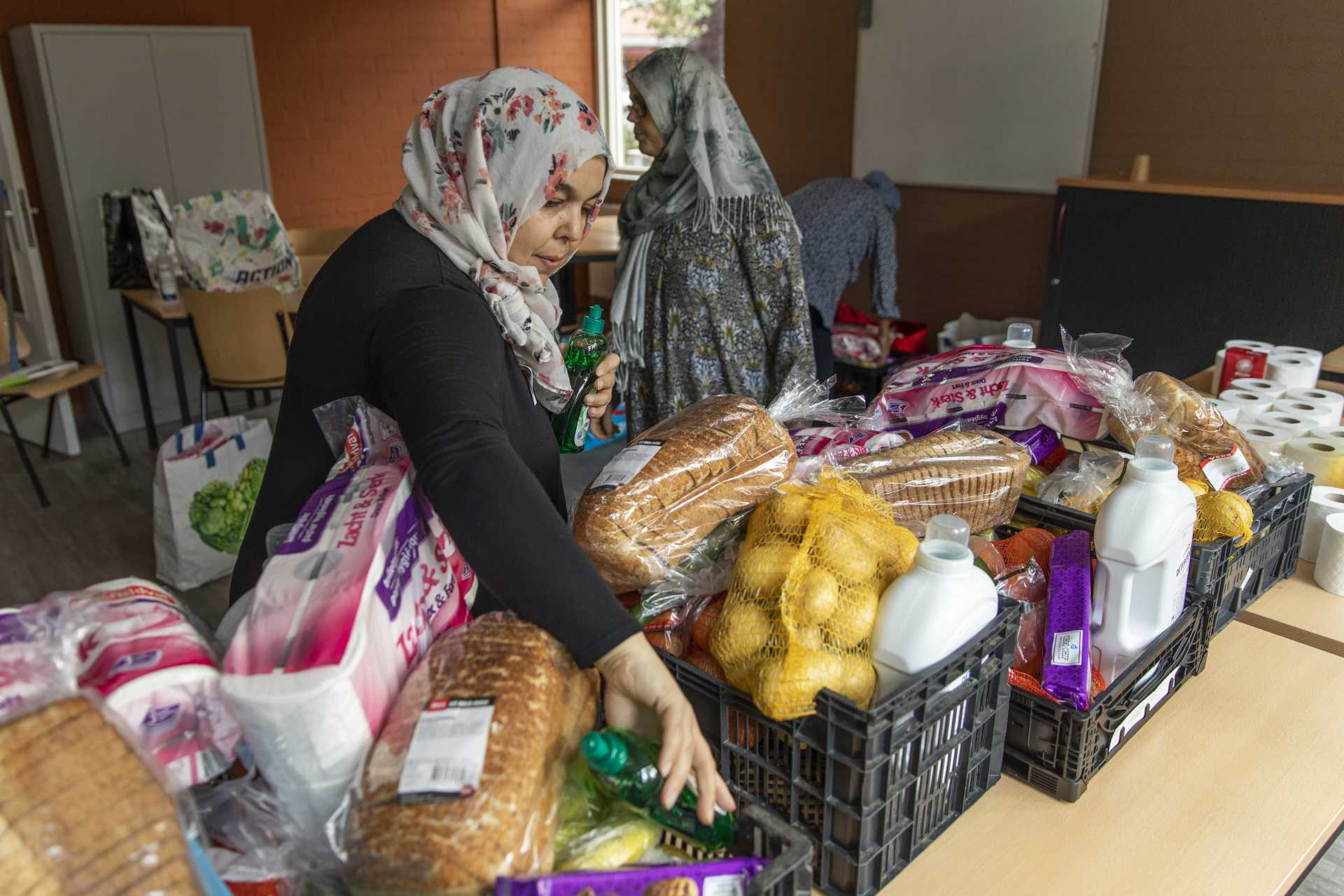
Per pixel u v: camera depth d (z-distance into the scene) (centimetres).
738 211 245
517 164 103
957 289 480
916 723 83
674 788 69
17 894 49
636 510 96
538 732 66
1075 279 331
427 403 81
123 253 427
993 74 436
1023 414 141
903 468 117
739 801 88
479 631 75
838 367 429
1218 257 294
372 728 66
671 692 73
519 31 635
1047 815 96
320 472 104
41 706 52
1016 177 442
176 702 63
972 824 95
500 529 73
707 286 249
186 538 291
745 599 87
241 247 371
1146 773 103
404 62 591
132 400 465
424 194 104
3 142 388
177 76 443
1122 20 391
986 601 86
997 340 398
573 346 145
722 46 604
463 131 103
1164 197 302
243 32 457
